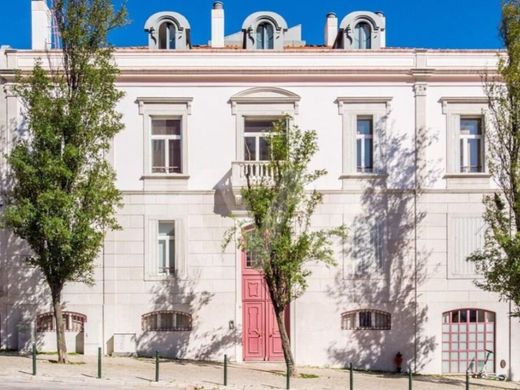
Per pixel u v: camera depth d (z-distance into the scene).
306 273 17.80
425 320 20.42
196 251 20.52
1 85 20.44
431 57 20.98
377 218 20.66
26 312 20.14
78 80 18.08
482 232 20.62
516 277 16.75
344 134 20.78
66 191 17.52
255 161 19.72
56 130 17.47
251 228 20.41
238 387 15.83
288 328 20.47
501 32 17.70
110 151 20.53
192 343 20.31
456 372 20.45
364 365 20.34
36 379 15.66
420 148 20.78
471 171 21.03
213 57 20.80
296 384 16.55
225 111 20.75
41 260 17.62
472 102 20.88
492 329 20.59
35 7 22.34
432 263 20.56
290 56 20.89
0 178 20.22
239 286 20.52
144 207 20.58
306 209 18.83
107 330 20.27
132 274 20.44
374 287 20.48
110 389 15.02
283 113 19.88
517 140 17.45
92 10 18.05
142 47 22.72
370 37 22.27
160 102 20.69
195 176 20.62
